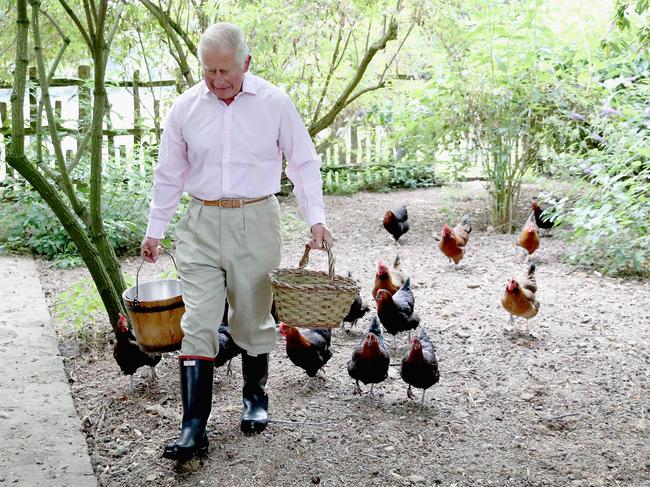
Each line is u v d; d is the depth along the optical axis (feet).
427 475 11.43
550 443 12.54
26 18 13.85
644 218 23.41
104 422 13.19
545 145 30.66
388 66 29.91
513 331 18.17
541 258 25.70
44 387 14.55
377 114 39.88
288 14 26.35
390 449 12.23
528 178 32.27
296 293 11.05
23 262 25.25
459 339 17.72
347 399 14.24
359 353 13.97
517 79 28.91
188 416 11.43
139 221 27.32
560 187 29.19
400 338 17.99
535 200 30.63
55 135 16.21
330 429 12.91
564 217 25.45
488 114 29.76
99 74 15.37
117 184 28.25
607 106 26.63
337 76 32.91
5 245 26.45
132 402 14.01
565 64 30.81
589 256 24.41
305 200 11.88
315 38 27.50
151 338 12.66
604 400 14.25
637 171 26.05
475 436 12.75
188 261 11.68
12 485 10.90
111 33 16.19
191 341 11.53
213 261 11.69
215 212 11.58
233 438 12.46
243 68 10.94
